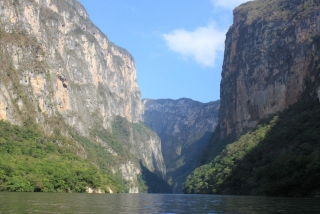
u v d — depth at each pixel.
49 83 195.50
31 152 145.00
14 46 175.75
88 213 54.16
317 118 138.75
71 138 196.62
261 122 186.25
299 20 188.12
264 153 148.88
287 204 71.56
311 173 96.50
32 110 171.38
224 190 152.75
